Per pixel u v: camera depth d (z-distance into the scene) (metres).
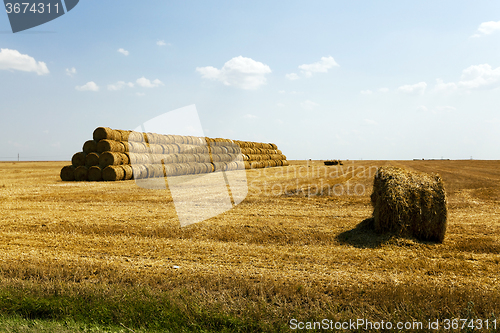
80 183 23.28
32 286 5.14
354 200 14.78
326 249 8.02
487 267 6.70
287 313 4.42
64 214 11.93
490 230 9.71
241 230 9.56
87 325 4.14
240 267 6.62
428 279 5.98
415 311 4.37
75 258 7.21
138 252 7.64
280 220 10.90
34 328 3.99
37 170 42.06
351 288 5.42
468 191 17.28
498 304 4.58
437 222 8.71
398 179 9.17
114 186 21.02
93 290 4.96
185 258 7.22
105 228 9.80
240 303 4.63
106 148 26.17
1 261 6.92
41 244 8.36
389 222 9.05
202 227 9.78
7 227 10.07
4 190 18.97
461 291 5.11
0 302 4.61
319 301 4.91
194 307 4.35
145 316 4.25
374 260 7.14
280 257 7.29
